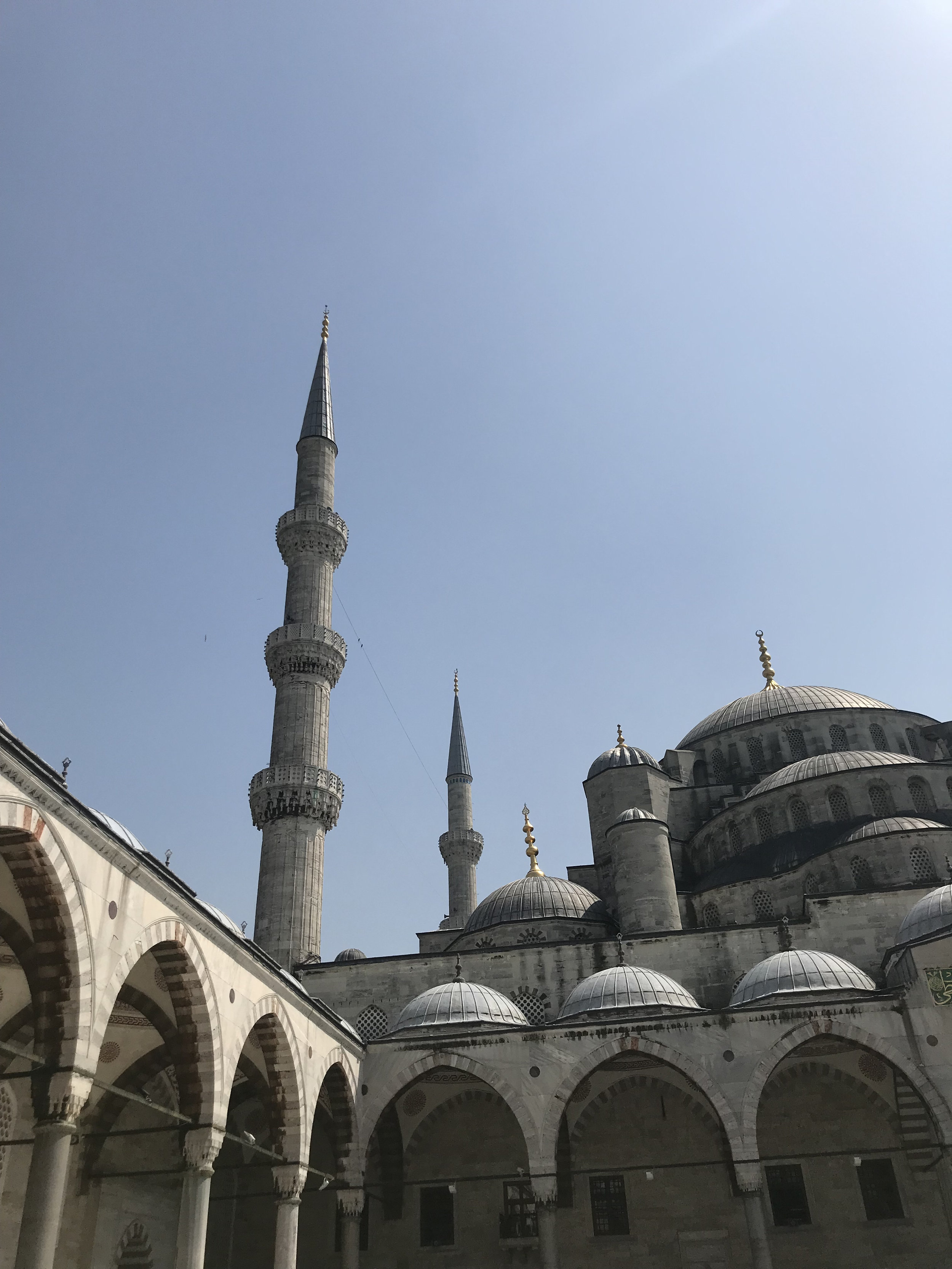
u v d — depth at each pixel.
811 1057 37.59
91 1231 29.45
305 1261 37.72
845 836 45.75
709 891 47.38
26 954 19.44
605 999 35.03
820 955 35.00
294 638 53.84
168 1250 33.06
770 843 50.00
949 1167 29.95
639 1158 37.84
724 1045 32.47
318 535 57.78
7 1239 26.59
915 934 34.84
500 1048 33.75
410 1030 35.41
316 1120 38.97
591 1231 36.91
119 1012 28.55
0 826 16.70
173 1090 33.50
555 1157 31.78
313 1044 30.67
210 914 24.56
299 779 49.81
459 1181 38.09
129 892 20.72
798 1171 36.66
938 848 43.03
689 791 58.06
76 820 18.69
